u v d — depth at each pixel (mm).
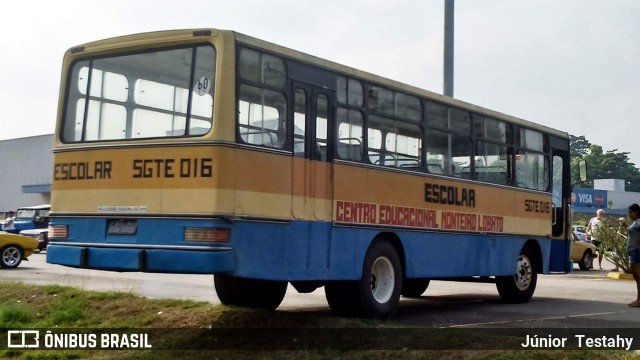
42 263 25062
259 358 8547
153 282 17297
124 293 12195
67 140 10070
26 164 57094
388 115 11570
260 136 9289
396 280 11625
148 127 9398
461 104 13398
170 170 9016
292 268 9633
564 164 17359
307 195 9945
